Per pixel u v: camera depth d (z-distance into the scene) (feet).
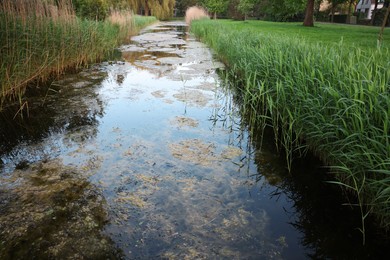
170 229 6.94
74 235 6.64
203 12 86.02
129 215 7.38
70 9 26.55
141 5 95.35
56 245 6.33
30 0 19.51
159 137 11.92
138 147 11.00
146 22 73.46
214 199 8.16
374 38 27.55
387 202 6.53
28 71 17.21
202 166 9.86
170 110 15.03
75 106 15.37
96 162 9.86
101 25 30.99
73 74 22.34
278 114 12.05
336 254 6.42
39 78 19.22
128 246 6.39
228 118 14.25
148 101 16.33
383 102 7.70
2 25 15.65
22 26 17.01
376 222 7.34
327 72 10.85
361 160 7.34
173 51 34.12
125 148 10.91
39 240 6.45
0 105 15.03
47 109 14.87
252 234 6.89
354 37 28.63
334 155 8.41
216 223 7.22
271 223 7.30
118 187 8.54
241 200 8.18
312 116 9.57
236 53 20.76
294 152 11.08
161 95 17.38
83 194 8.14
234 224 7.20
